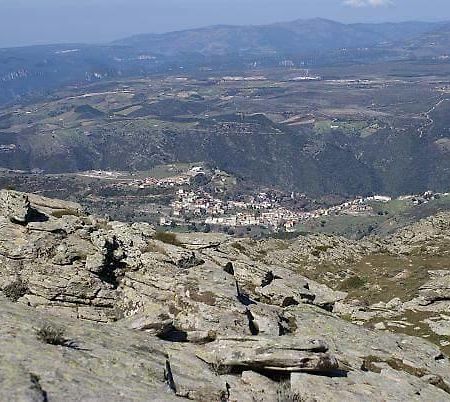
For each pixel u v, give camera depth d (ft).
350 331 123.03
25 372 56.85
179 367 76.48
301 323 120.26
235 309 101.76
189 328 97.19
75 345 70.49
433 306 178.70
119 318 102.32
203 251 143.95
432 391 94.99
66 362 63.16
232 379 80.07
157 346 82.38
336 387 83.25
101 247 111.96
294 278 176.76
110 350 71.82
